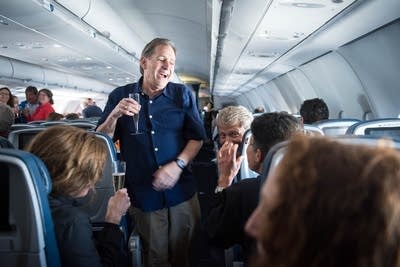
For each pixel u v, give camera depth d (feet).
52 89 41.57
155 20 25.29
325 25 15.78
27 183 3.83
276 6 13.04
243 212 5.43
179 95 7.22
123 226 8.04
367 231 1.79
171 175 6.93
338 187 1.86
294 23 15.46
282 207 1.94
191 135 7.36
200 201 17.99
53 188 4.67
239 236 5.66
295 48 21.43
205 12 20.81
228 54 25.98
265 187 2.20
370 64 19.30
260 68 32.42
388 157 1.93
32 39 20.17
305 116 12.19
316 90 30.68
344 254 1.82
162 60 6.80
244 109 9.41
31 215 3.90
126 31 26.03
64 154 4.64
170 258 7.57
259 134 5.39
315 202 1.86
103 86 53.88
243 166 8.24
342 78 23.85
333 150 2.00
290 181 1.96
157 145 7.15
